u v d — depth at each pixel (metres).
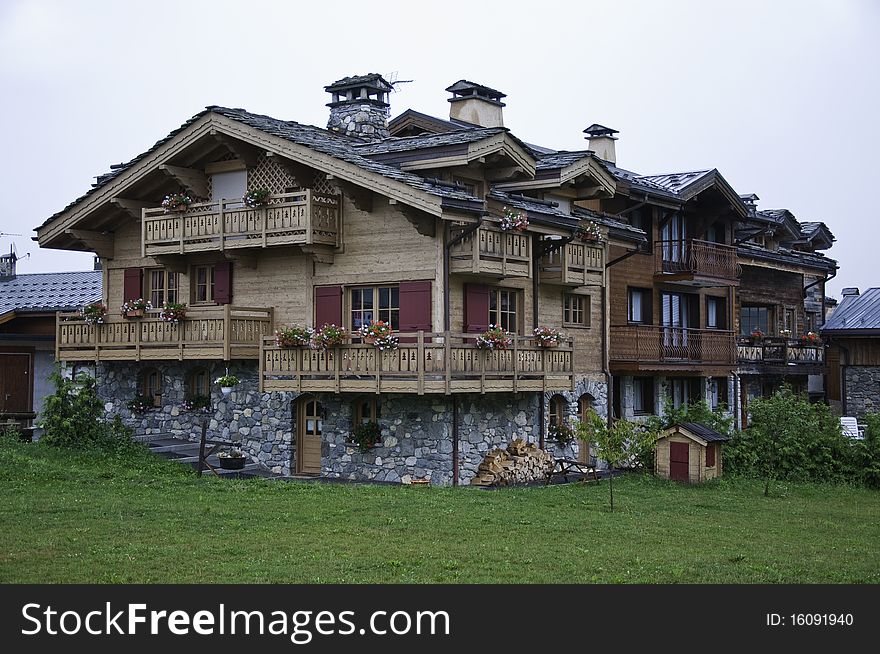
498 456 22.77
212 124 23.58
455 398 21.83
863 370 38.44
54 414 23.53
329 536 14.87
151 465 22.25
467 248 21.66
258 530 15.12
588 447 26.72
